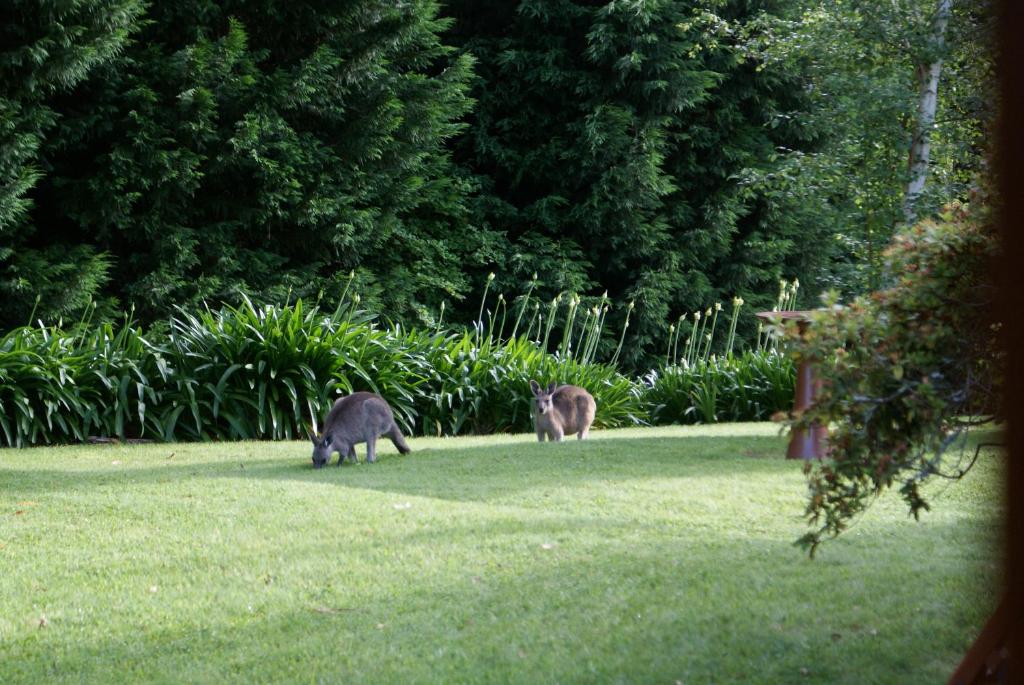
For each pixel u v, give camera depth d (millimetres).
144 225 15000
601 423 14008
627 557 5398
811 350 3812
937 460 3824
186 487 7809
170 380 12016
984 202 3768
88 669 4227
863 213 11969
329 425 9062
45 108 13797
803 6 13594
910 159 11773
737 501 6898
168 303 15281
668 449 9461
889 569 5051
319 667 4098
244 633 4543
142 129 14727
